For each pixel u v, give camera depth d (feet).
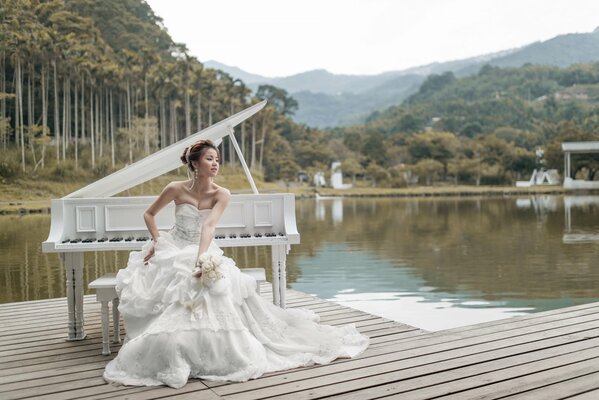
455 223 68.64
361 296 24.32
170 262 11.21
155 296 10.94
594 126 317.01
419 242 47.34
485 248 42.11
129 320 11.13
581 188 203.10
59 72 172.14
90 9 248.32
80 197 14.28
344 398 9.05
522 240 47.39
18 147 168.35
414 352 11.48
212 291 10.56
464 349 11.57
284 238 13.38
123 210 13.83
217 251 11.84
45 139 162.09
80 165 171.73
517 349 11.46
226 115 239.30
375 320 14.78
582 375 9.87
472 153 258.98
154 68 195.31
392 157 265.54
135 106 207.62
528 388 9.29
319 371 10.43
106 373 10.34
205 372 10.23
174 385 9.75
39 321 15.61
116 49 246.27
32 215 101.30
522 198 157.38
